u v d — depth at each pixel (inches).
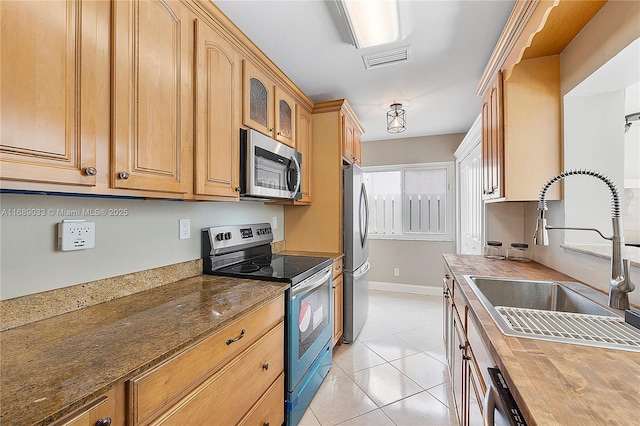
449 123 149.3
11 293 38.8
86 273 47.6
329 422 67.9
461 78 98.6
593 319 41.6
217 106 61.1
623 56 51.2
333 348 102.7
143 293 56.0
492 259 93.5
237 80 68.1
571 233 68.9
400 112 127.5
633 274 46.9
